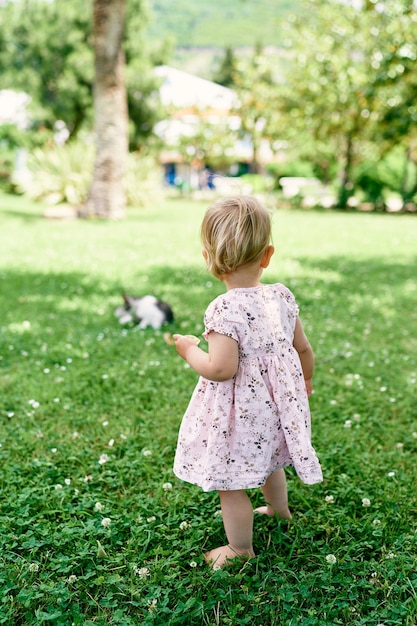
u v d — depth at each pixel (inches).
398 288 350.6
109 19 667.4
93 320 264.4
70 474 136.3
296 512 120.8
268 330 101.5
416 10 650.2
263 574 100.4
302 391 104.2
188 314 276.4
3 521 114.4
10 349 222.2
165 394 181.3
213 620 91.8
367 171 1332.4
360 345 239.3
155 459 140.9
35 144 1267.2
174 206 986.7
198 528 113.9
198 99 1608.0
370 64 1033.5
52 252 466.3
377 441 153.9
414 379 196.5
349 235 643.5
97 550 105.4
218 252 100.3
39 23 1219.9
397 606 93.0
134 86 1246.3
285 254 484.7
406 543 109.9
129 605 95.3
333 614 91.9
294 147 1408.7
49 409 170.6
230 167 1817.2
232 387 100.7
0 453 144.2
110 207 723.4
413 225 799.7
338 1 1114.1
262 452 100.3
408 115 716.7
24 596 93.4
